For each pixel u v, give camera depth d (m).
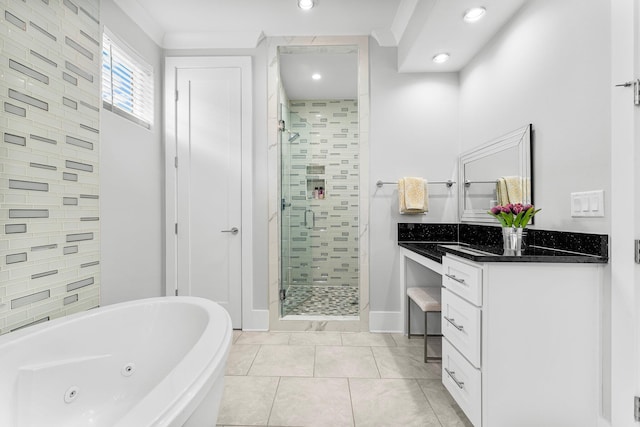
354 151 4.43
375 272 2.74
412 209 2.60
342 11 2.42
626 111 1.22
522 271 1.32
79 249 1.70
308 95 4.28
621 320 1.24
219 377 1.11
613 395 1.27
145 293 2.46
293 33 2.71
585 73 1.40
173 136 2.73
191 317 1.58
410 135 2.74
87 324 1.44
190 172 2.75
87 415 1.36
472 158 2.47
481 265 1.33
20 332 1.25
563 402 1.32
